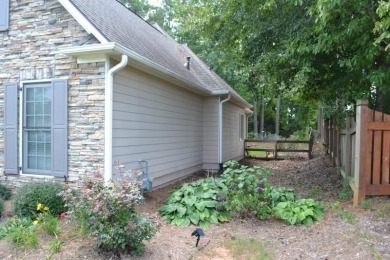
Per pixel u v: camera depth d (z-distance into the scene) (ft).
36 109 21.22
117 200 11.34
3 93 21.91
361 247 12.21
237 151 48.83
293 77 27.22
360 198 17.42
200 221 16.30
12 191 21.63
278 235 14.75
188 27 32.01
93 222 11.48
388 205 16.33
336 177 26.84
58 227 14.08
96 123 19.33
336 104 27.14
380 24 14.47
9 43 21.79
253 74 29.25
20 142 21.47
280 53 24.40
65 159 19.88
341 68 23.48
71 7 19.26
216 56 51.98
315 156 46.73
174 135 29.12
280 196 17.89
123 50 18.58
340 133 26.16
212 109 37.58
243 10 25.26
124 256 11.69
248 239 14.14
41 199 16.26
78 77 19.80
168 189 26.04
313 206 16.78
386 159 17.75
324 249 12.63
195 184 19.13
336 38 18.35
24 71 21.35
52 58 20.58
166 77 25.29
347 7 18.01
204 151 37.93
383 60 20.45
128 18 32.99
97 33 18.70
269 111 108.17
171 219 16.75
